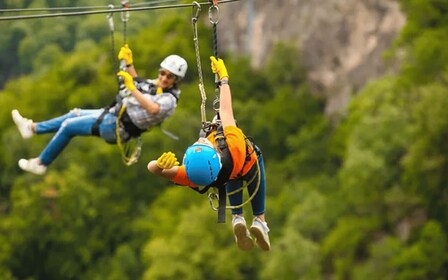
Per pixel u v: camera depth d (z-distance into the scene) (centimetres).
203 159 2164
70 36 17538
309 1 13862
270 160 13150
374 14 12912
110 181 12400
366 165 9144
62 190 11881
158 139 12456
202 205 10531
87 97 13712
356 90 12875
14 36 17600
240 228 2344
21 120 2867
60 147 2859
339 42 13312
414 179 8894
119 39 14550
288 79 13788
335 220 9569
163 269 9738
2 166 12588
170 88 2872
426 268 8294
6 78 17575
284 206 10869
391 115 9356
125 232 11950
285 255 8881
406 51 11069
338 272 8688
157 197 12331
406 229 8894
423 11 11181
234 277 9619
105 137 2859
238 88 13962
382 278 8394
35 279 11831
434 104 8950
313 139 12606
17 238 11706
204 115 2286
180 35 14700
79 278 11838
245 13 14600
